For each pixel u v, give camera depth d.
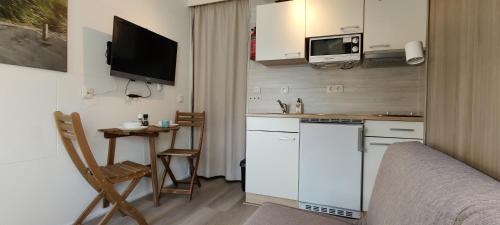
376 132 2.11
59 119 1.75
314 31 2.49
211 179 3.29
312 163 2.27
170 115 3.06
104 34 2.24
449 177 0.62
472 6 0.85
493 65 0.72
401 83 2.59
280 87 3.04
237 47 3.23
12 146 1.62
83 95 2.05
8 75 1.59
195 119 2.98
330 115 2.26
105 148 2.24
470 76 0.86
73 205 1.99
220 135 3.29
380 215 0.92
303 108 2.94
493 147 0.71
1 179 1.58
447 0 1.09
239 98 3.23
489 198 0.46
